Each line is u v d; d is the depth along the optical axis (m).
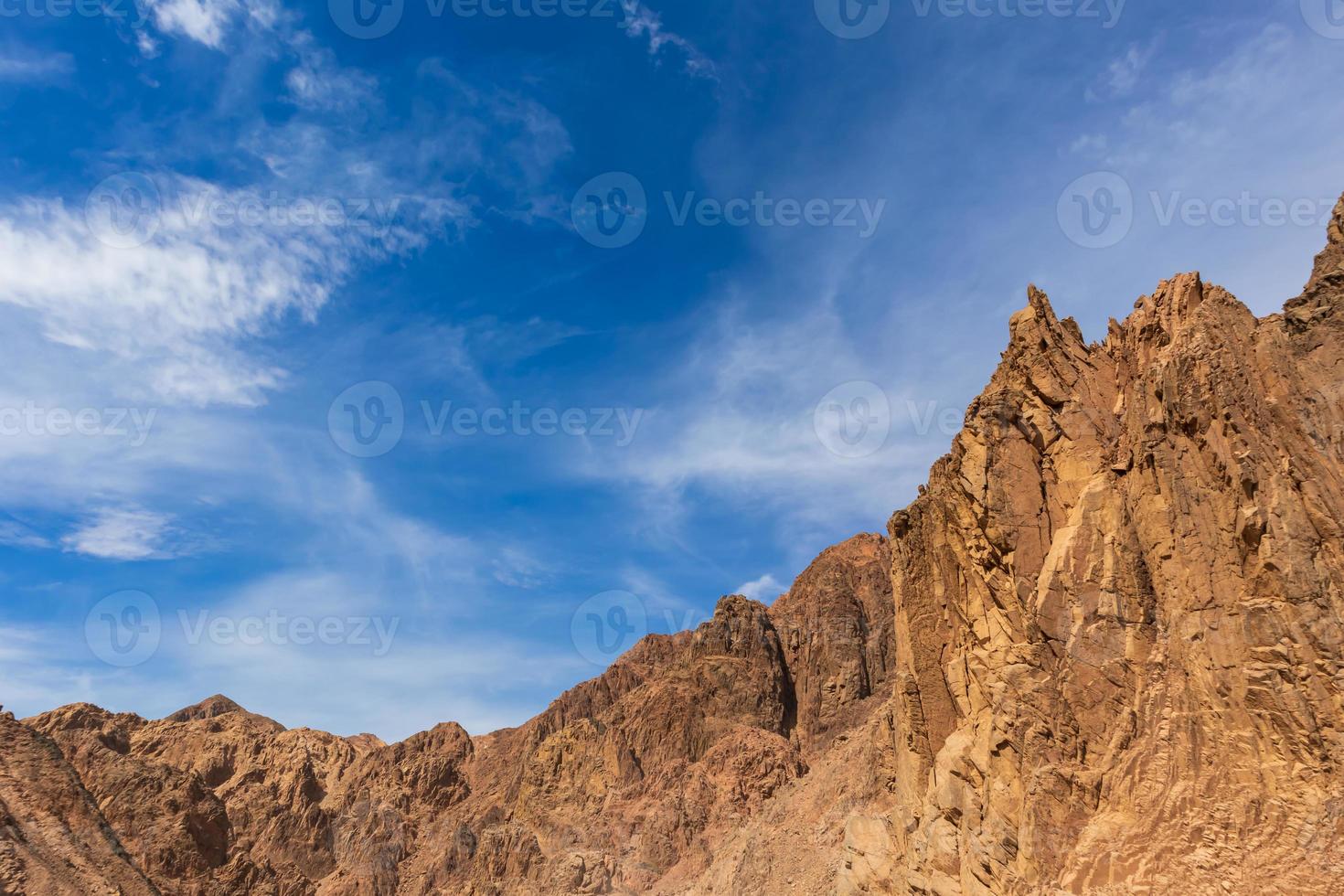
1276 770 28.66
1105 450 38.47
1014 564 38.12
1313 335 34.12
